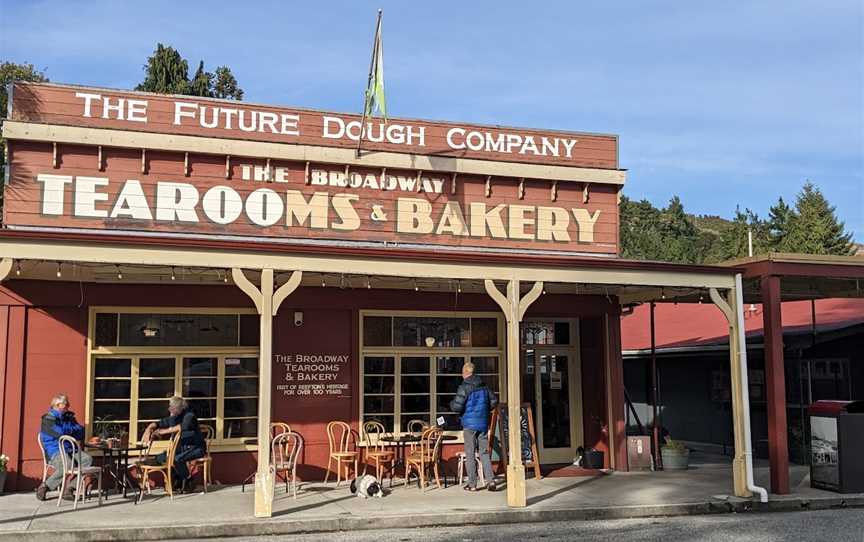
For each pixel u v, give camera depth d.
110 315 12.36
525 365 14.69
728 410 18.95
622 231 53.84
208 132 13.13
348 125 13.83
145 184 12.62
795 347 16.08
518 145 14.70
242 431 12.75
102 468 10.84
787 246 42.66
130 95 12.86
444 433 12.95
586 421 14.93
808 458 15.86
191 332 12.72
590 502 11.17
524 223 14.46
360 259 10.70
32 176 12.14
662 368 21.83
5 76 23.16
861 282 13.52
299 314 13.10
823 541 8.96
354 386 13.25
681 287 12.53
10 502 10.64
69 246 9.51
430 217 13.97
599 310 14.68
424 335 13.91
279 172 13.29
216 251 10.10
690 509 11.11
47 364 11.91
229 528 9.44
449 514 10.20
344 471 13.02
